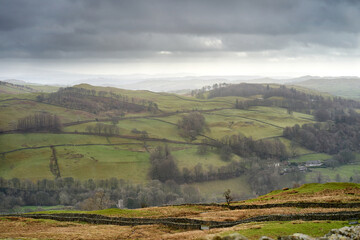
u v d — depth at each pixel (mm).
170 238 55250
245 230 51906
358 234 40875
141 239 57562
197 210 91812
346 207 71875
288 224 54844
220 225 66688
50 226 74500
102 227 73250
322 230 49469
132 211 90562
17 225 74688
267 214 71500
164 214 85062
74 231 67750
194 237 53781
